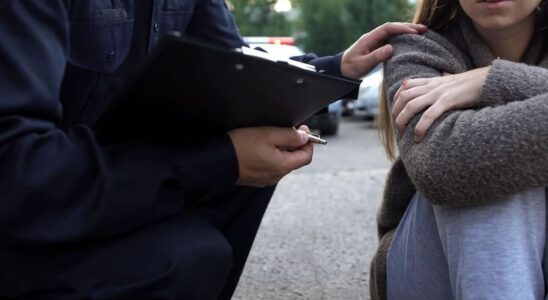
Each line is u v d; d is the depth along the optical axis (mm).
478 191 941
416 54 1204
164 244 901
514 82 988
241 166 953
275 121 973
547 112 920
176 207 891
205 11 1309
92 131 879
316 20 17688
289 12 25234
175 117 890
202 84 819
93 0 979
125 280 867
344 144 7203
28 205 791
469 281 939
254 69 804
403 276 1141
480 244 946
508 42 1248
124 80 1060
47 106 814
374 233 2863
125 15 1032
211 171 914
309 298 2086
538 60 1254
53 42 840
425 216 1092
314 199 3637
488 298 916
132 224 858
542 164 924
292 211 3330
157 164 872
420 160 989
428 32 1283
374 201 3557
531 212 972
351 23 17391
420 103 1039
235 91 850
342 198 3652
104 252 877
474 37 1262
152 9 1096
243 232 1258
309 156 1053
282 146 1006
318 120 7832
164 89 821
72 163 818
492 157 920
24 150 781
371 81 10117
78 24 968
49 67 820
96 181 827
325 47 17688
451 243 989
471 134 941
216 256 944
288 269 2377
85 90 1012
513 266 923
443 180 952
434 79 1086
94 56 994
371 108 9945
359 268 2379
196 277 914
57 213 810
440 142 972
